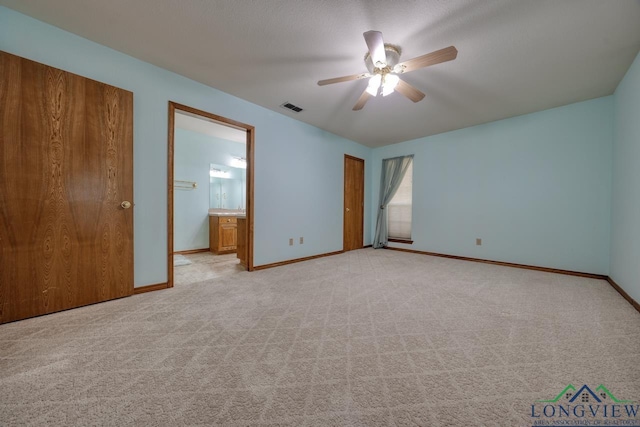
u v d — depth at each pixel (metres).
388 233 5.12
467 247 3.95
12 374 1.17
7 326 1.63
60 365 1.24
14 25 1.71
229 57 2.20
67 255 1.89
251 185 3.17
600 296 2.28
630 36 1.82
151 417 0.94
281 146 3.50
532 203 3.34
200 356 1.33
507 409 0.98
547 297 2.25
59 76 1.83
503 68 2.26
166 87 2.41
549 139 3.21
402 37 1.86
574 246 3.04
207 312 1.90
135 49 2.11
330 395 1.06
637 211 2.06
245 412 0.97
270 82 2.61
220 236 4.50
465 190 3.97
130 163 2.19
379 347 1.43
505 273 3.12
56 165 1.83
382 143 4.97
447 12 1.62
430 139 4.42
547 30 1.77
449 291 2.42
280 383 1.13
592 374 1.18
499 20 1.68
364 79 2.49
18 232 1.69
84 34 1.94
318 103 3.10
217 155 5.04
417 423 0.92
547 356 1.34
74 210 1.91
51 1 1.61
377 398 1.04
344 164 4.63
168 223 2.46
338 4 1.59
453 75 2.39
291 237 3.69
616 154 2.62
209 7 1.64
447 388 1.10
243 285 2.59
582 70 2.29
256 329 1.64
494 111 3.28
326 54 2.13
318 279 2.83
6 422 0.90
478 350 1.40
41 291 1.78
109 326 1.66
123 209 2.16
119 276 2.15
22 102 1.69
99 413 0.95
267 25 1.79
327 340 1.51
